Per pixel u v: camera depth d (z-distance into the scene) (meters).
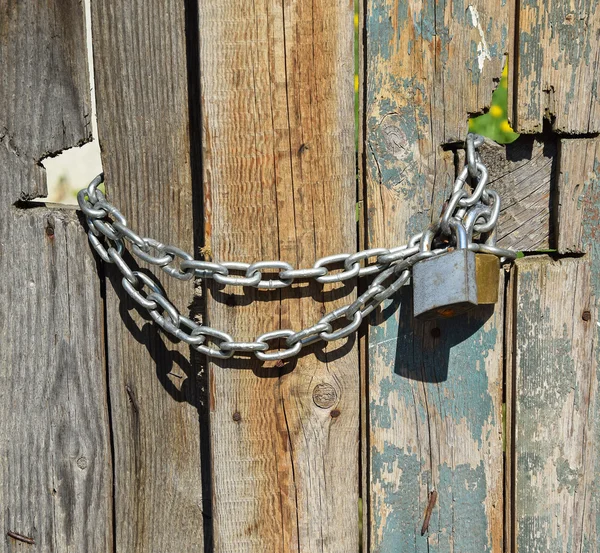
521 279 1.47
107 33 1.45
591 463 1.50
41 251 1.47
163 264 1.42
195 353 1.49
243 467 1.47
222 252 1.45
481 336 1.48
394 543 1.49
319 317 1.45
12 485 1.50
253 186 1.44
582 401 1.49
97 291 1.48
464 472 1.48
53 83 1.46
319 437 1.47
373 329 1.47
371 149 1.45
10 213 1.47
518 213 1.48
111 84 1.45
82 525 1.50
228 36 1.43
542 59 1.45
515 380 1.48
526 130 1.46
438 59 1.45
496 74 1.45
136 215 1.47
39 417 1.49
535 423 1.49
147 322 1.48
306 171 1.44
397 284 1.43
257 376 1.46
